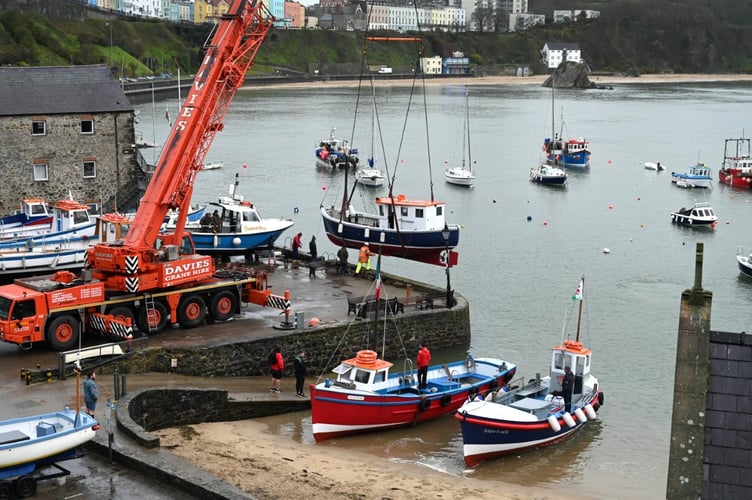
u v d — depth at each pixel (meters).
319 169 114.12
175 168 41.53
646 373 44.56
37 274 49.56
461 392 38.00
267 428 35.47
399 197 60.16
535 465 33.66
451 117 189.88
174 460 28.33
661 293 60.66
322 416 34.28
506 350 47.12
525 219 88.06
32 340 37.25
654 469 33.53
